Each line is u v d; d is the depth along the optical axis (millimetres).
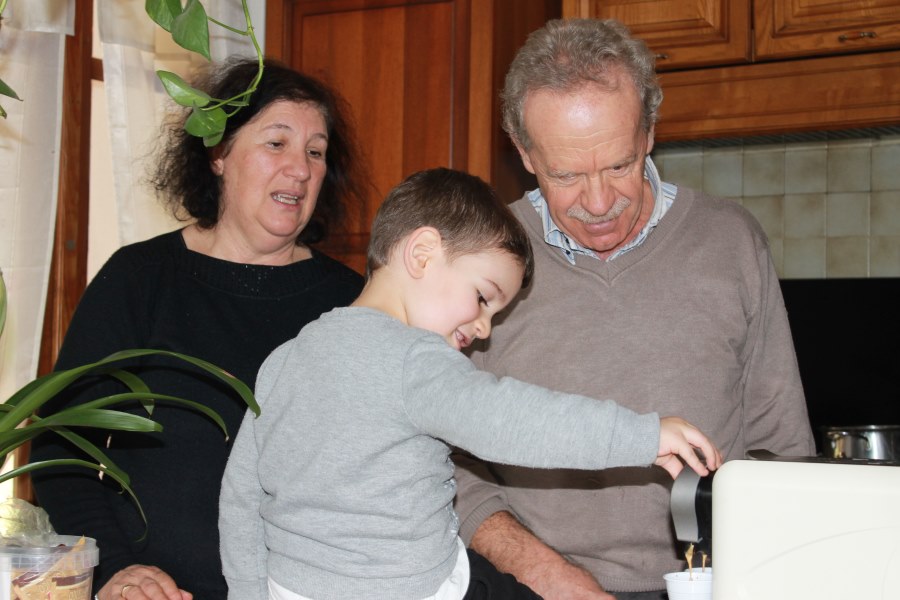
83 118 2324
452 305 1119
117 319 1357
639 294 1432
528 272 1196
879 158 2764
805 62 2484
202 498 1323
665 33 2584
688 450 939
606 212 1331
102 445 1335
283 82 1458
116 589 1140
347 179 1617
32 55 2125
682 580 906
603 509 1378
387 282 1145
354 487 1016
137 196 2332
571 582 1224
